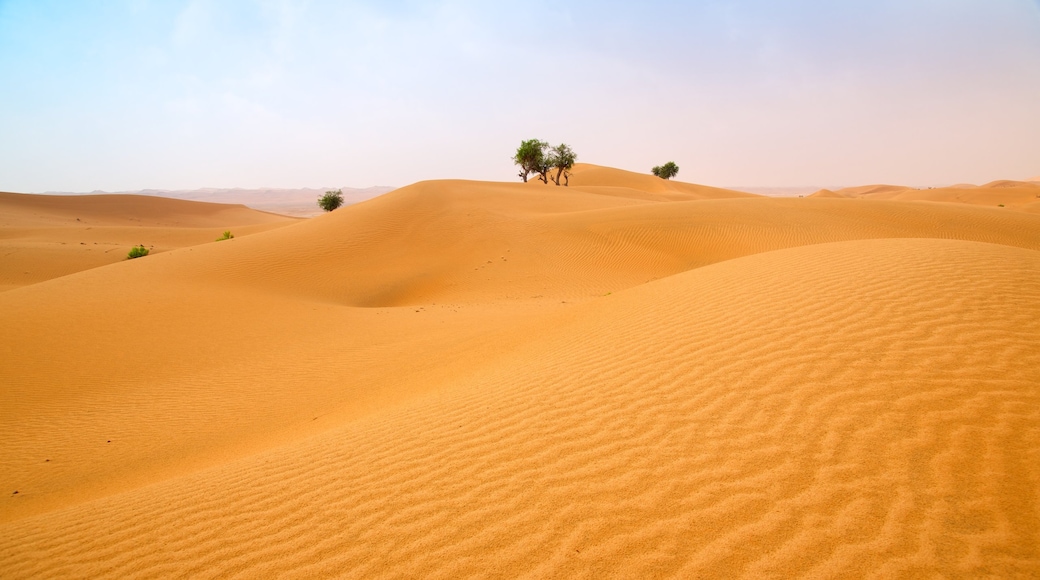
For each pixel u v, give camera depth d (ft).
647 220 93.40
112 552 12.24
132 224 236.43
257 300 56.13
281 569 10.50
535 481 12.59
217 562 11.10
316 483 14.40
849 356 16.55
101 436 27.99
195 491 15.35
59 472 24.04
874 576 8.55
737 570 8.98
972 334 16.65
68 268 105.50
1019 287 19.94
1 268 100.99
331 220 102.32
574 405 16.97
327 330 46.93
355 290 72.49
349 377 34.35
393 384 30.27
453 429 16.87
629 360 20.36
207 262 73.05
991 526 9.39
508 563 9.78
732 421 14.06
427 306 61.46
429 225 98.73
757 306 22.99
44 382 34.68
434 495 12.64
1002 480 10.47
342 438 18.38
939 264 23.76
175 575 10.83
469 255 85.66
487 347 33.35
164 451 25.57
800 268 27.55
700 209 98.58
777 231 85.10
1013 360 14.84
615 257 81.66
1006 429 11.96
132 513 14.44
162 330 44.83
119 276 62.64
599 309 32.83
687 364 18.51
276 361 38.93
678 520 10.40
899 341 16.93
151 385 34.94
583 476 12.49
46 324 43.47
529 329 34.99
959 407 12.99
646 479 11.97
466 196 129.80
